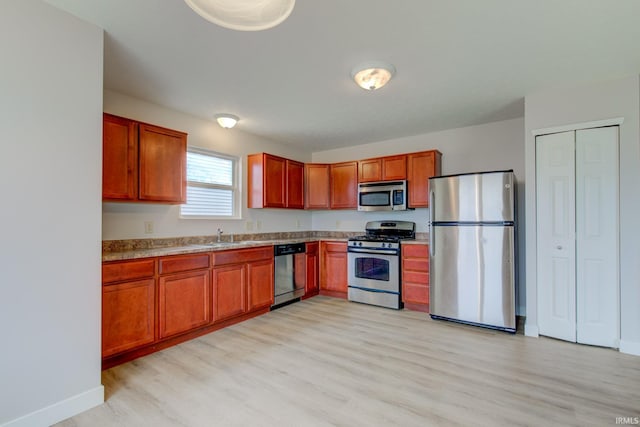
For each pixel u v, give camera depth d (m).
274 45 2.15
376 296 4.11
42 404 1.71
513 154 3.78
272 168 4.30
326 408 1.86
